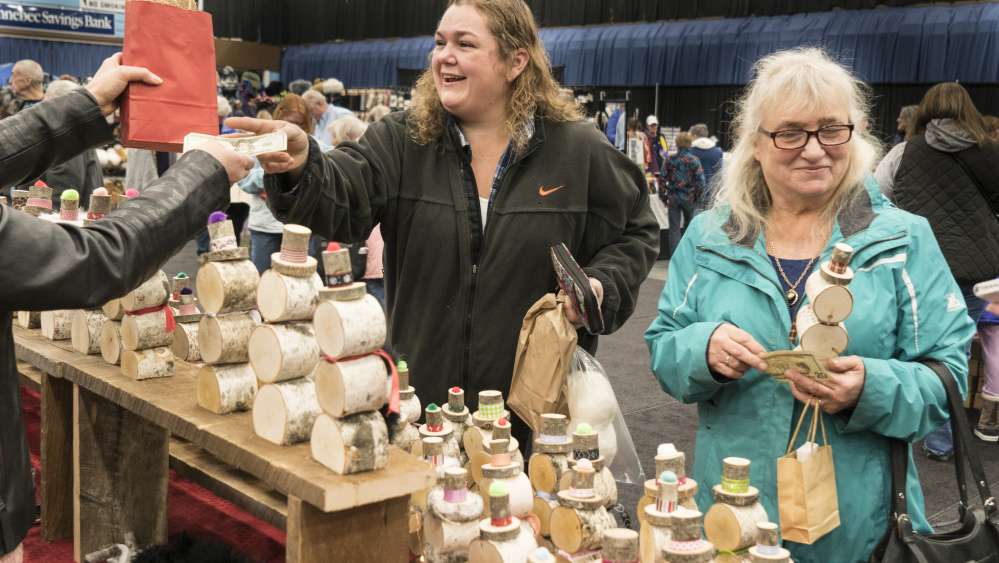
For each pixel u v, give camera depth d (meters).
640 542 1.28
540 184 2.16
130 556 1.74
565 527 1.35
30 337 2.03
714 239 1.81
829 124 1.64
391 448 1.31
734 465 1.36
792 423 1.70
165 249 1.18
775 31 11.20
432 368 2.19
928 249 1.69
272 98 10.31
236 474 1.74
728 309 1.75
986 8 9.70
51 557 1.88
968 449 1.62
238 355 1.45
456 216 2.14
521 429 2.20
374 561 1.25
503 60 2.10
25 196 2.38
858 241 1.67
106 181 10.35
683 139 9.53
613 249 2.28
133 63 1.44
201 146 1.27
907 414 1.57
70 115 1.31
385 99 12.08
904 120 6.86
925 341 1.66
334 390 1.18
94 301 1.11
